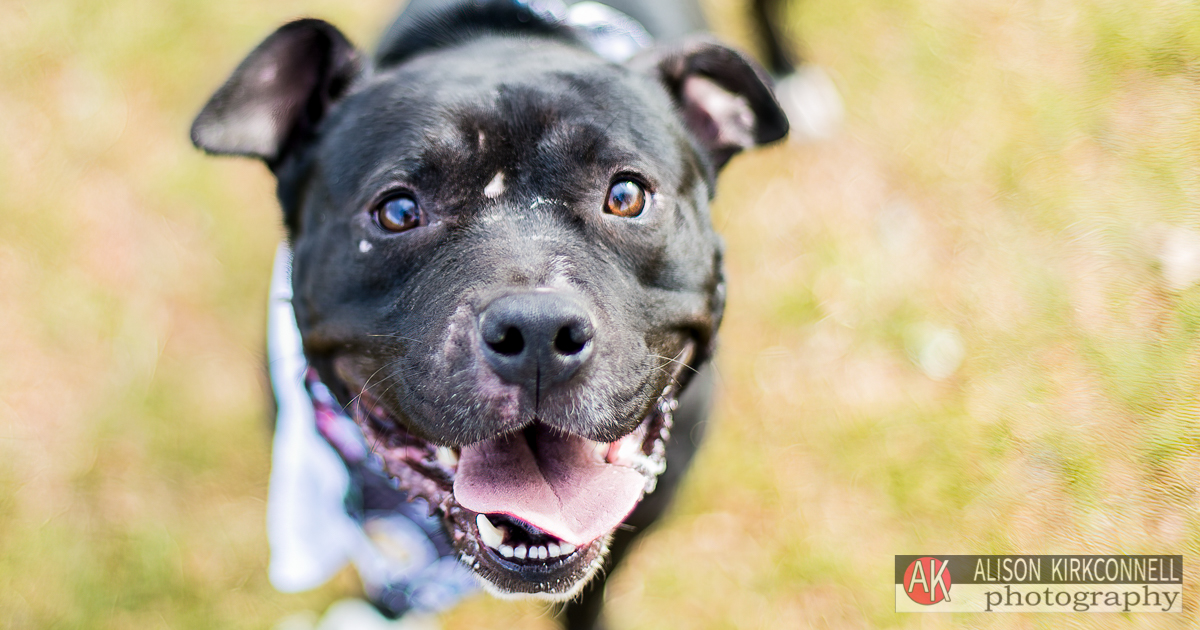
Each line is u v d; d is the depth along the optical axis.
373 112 0.59
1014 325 0.81
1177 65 0.88
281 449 0.66
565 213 0.56
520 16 0.65
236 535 0.79
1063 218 0.84
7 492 0.79
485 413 0.54
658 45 0.64
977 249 0.85
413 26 0.65
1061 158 0.87
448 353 0.54
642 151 0.57
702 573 0.77
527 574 0.56
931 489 0.77
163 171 0.93
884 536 0.76
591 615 0.71
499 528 0.57
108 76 1.00
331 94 0.62
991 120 0.90
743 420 0.81
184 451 0.81
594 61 0.61
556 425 0.54
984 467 0.77
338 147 0.59
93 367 0.84
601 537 0.58
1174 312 0.78
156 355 0.85
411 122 0.57
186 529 0.79
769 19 0.93
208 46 1.03
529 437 0.58
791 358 0.83
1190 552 0.71
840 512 0.77
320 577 0.69
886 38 0.99
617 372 0.55
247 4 1.06
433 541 0.66
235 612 0.76
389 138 0.57
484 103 0.56
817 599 0.75
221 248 0.89
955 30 0.97
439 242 0.56
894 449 0.79
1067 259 0.83
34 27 1.03
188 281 0.88
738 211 0.89
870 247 0.87
